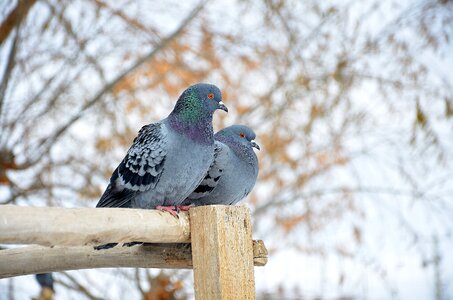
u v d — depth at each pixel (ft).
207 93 26.07
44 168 44.16
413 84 46.29
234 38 46.83
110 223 18.88
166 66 44.34
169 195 26.07
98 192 43.80
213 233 20.61
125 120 44.09
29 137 44.32
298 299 45.73
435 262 44.80
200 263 20.77
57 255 24.06
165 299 42.52
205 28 46.26
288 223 48.29
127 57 44.62
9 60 44.09
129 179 25.81
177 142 25.43
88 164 44.50
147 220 20.01
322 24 47.50
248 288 20.85
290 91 46.57
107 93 44.80
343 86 46.14
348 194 47.14
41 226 17.22
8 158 43.73
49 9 43.57
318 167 48.52
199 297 20.70
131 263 23.80
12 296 40.37
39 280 37.06
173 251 23.15
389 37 46.57
